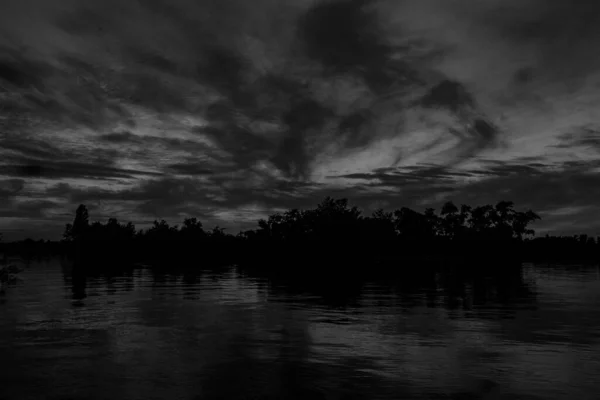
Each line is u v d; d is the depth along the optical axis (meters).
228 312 14.97
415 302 17.58
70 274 33.97
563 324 12.65
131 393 6.88
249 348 9.77
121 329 11.91
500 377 7.68
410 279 29.44
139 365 8.40
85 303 17.08
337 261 60.81
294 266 47.00
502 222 87.31
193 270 40.16
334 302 17.55
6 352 9.38
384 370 8.10
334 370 8.08
